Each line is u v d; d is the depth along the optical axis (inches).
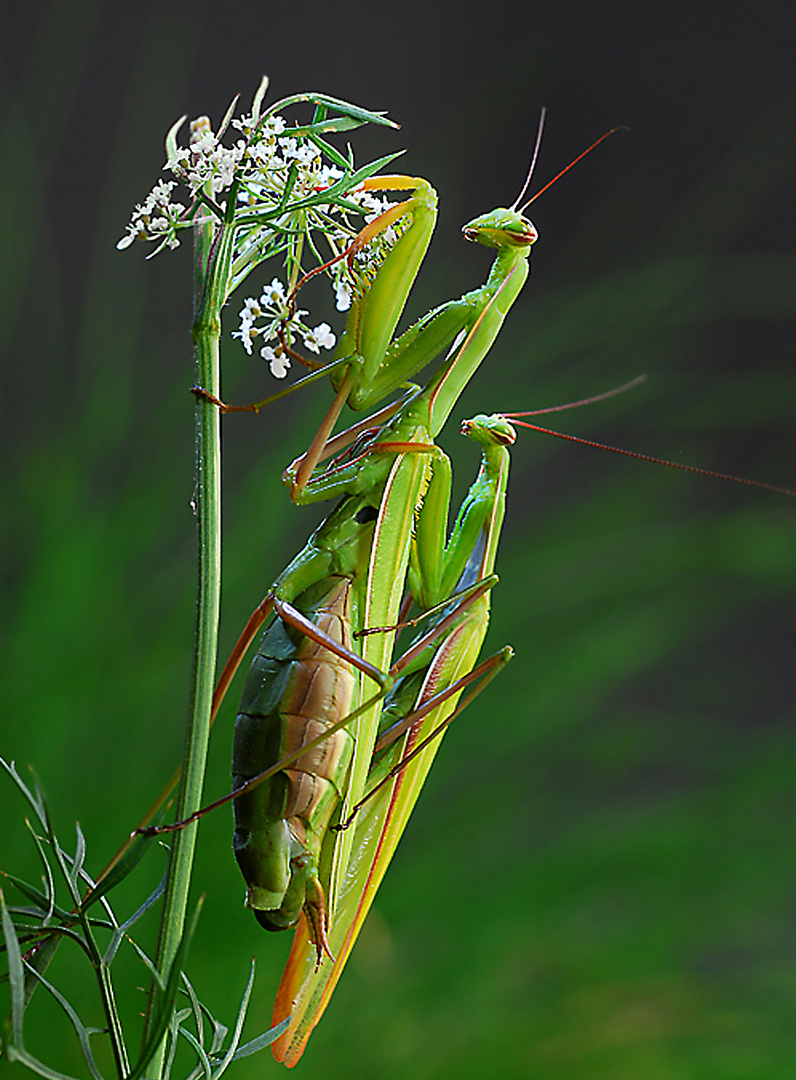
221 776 23.5
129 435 27.5
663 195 70.1
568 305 31.8
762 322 68.8
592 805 27.2
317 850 17.7
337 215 17.6
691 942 25.5
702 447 32.4
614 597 28.0
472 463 30.0
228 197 17.1
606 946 25.0
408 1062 22.8
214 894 22.4
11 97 45.7
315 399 27.4
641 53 73.8
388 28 72.4
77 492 26.0
